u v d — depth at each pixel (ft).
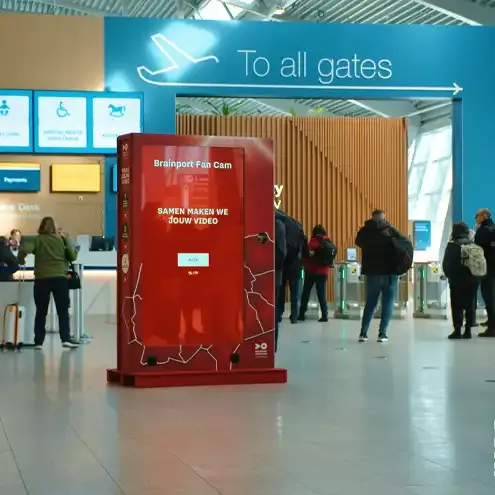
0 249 44.09
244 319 28.09
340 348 38.45
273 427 20.39
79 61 58.59
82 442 18.74
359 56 60.44
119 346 28.19
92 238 57.98
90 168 59.06
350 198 74.43
